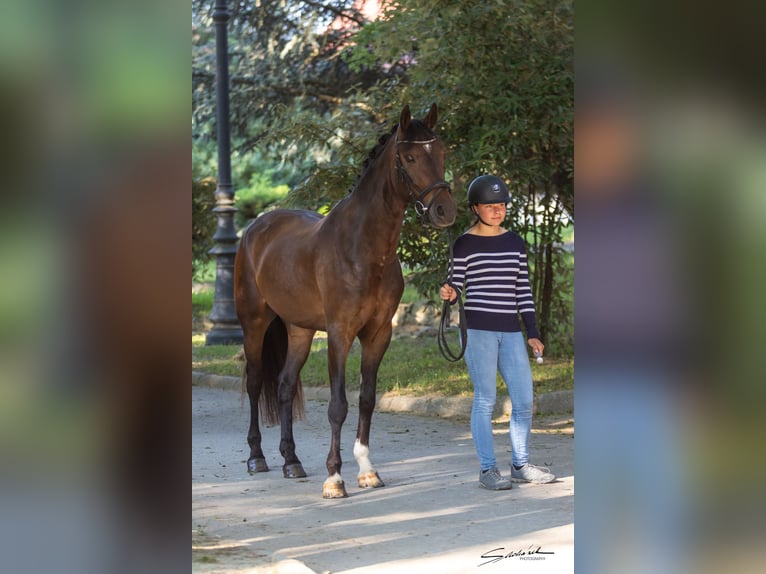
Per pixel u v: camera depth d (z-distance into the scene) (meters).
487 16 10.80
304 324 7.27
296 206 12.13
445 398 9.98
